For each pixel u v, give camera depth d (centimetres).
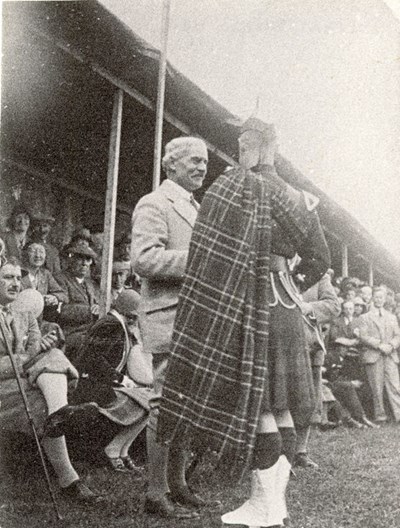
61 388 297
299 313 259
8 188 494
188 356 246
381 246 610
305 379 252
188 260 253
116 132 435
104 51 402
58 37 382
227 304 245
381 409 565
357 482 316
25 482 287
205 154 300
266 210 252
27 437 293
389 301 616
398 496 295
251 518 237
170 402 246
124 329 365
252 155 269
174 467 272
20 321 316
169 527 255
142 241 279
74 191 547
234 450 235
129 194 536
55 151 509
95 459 325
